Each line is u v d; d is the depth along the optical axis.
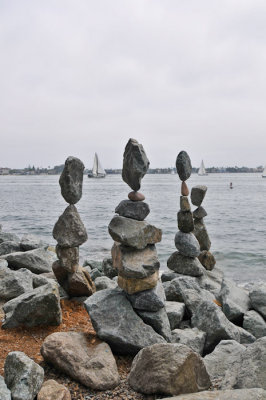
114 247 5.66
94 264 10.61
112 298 5.32
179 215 8.27
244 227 24.89
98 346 4.75
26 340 5.32
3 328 5.63
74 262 6.66
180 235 8.34
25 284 6.98
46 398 3.77
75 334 4.94
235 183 118.50
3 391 3.68
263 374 3.96
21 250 11.14
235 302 6.91
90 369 4.31
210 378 4.23
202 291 7.11
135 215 5.54
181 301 6.88
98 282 7.71
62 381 4.31
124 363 4.84
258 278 12.24
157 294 5.29
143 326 5.03
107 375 4.24
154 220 27.55
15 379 3.86
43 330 5.61
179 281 7.07
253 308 7.03
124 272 5.22
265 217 30.41
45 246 11.23
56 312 5.66
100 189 80.44
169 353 4.06
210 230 23.55
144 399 3.97
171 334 5.40
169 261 8.49
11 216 30.62
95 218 28.97
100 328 4.92
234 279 12.12
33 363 4.00
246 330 6.40
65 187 6.52
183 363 3.95
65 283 6.83
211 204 43.53
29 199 52.12
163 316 5.36
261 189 81.00
